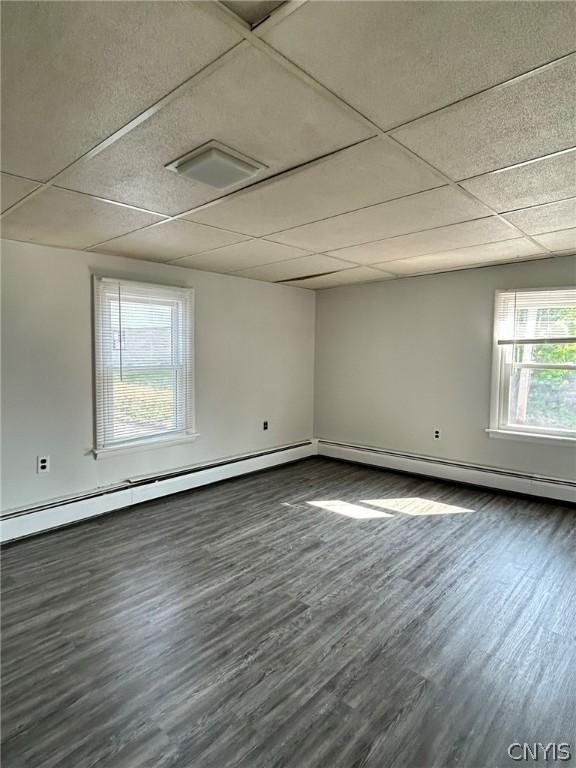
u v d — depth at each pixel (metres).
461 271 4.72
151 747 1.65
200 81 1.42
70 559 3.13
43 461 3.60
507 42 1.24
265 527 3.70
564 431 4.18
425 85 1.45
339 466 5.64
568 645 2.23
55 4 1.09
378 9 1.12
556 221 2.93
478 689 1.94
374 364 5.52
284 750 1.64
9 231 3.12
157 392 4.34
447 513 4.01
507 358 4.48
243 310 5.16
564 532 3.59
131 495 4.13
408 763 1.59
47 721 1.76
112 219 2.83
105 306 3.89
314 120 1.66
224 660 2.12
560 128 1.72
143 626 2.38
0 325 3.33
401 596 2.68
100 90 1.46
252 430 5.36
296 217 2.80
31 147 1.84
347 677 2.01
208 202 2.53
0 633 2.31
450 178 2.21
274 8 1.12
